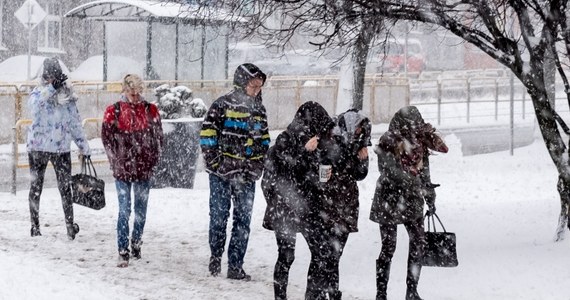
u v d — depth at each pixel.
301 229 8.66
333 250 8.70
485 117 36.38
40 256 10.50
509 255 10.27
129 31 26.17
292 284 9.95
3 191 17.81
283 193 8.66
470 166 22.56
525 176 20.42
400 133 8.96
